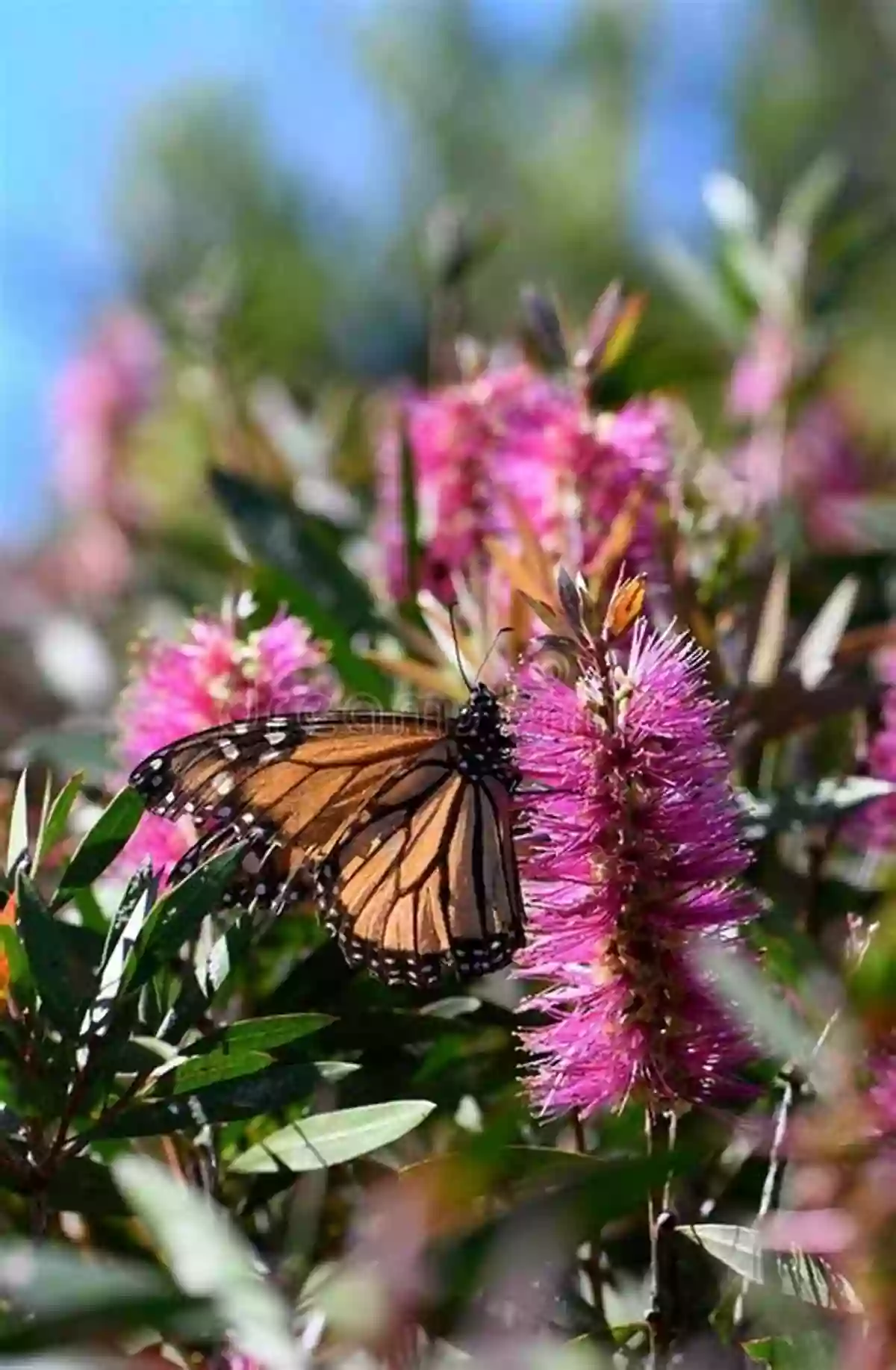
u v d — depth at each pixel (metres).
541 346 0.74
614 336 0.70
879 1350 0.54
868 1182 0.54
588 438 0.67
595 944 0.59
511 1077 0.63
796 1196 0.56
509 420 0.70
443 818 0.63
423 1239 0.53
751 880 0.67
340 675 0.69
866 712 0.69
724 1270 0.61
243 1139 0.62
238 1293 0.53
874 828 0.67
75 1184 0.59
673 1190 0.60
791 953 0.62
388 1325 0.53
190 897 0.59
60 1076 0.58
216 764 0.62
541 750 0.60
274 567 0.70
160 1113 0.58
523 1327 0.59
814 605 0.75
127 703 0.69
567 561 0.67
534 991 0.65
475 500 0.71
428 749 0.63
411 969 0.63
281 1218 0.63
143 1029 0.61
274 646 0.65
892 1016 0.57
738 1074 0.60
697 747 0.60
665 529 0.67
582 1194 0.53
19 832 0.62
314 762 0.63
